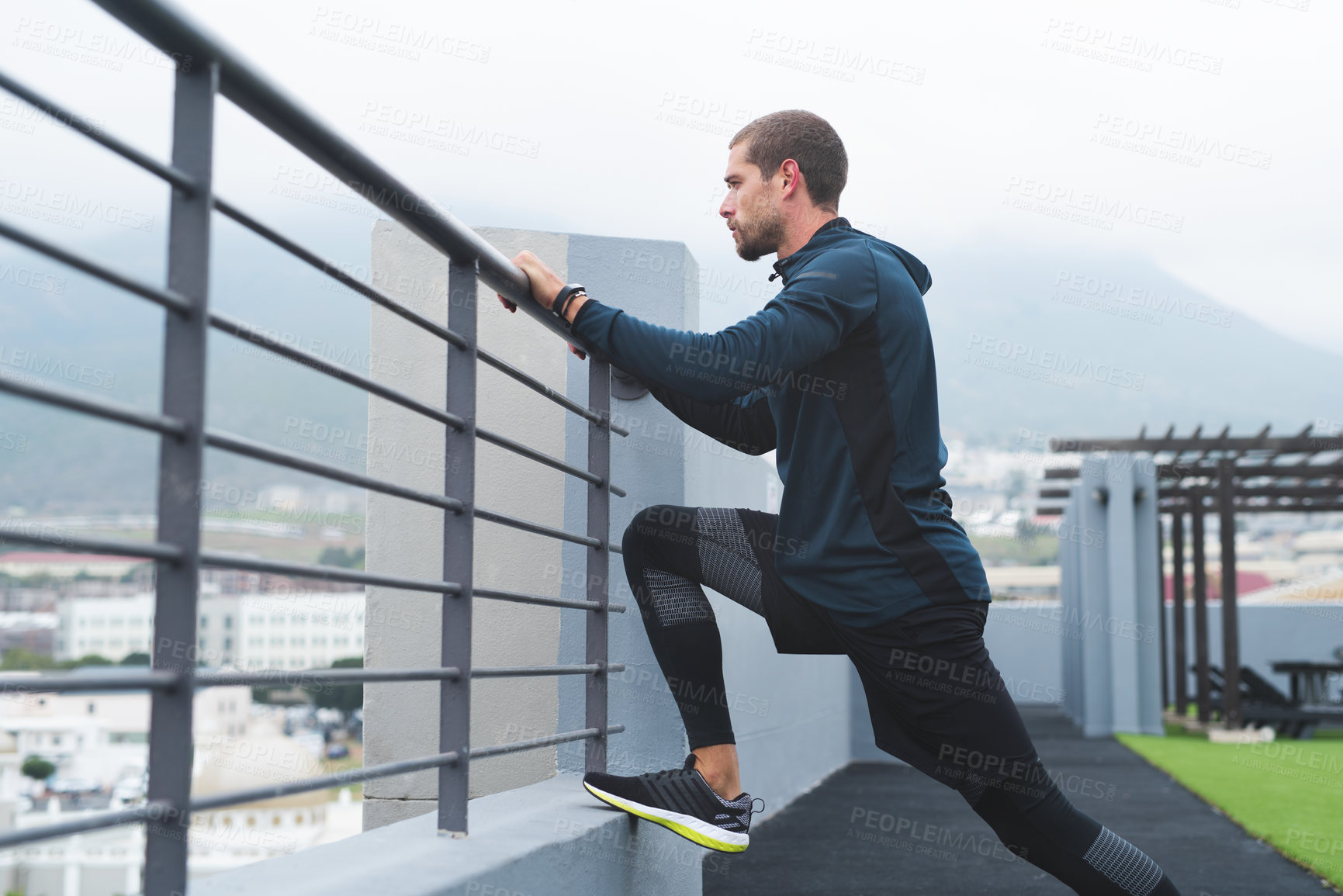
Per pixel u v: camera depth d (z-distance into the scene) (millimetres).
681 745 2438
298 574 1028
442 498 1396
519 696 2590
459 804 1463
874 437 1636
